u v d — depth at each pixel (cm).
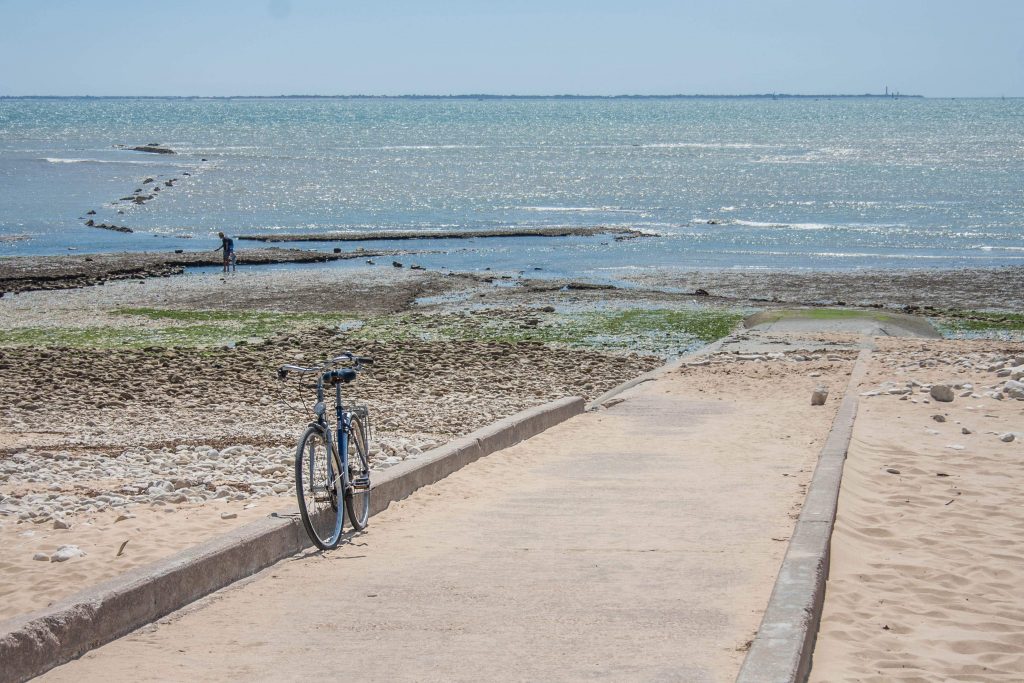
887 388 1716
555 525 884
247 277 4050
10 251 4862
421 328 3006
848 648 577
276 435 1658
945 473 1072
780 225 5956
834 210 6719
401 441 1581
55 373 2252
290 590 705
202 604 680
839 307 3331
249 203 7350
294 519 816
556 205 7288
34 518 1003
